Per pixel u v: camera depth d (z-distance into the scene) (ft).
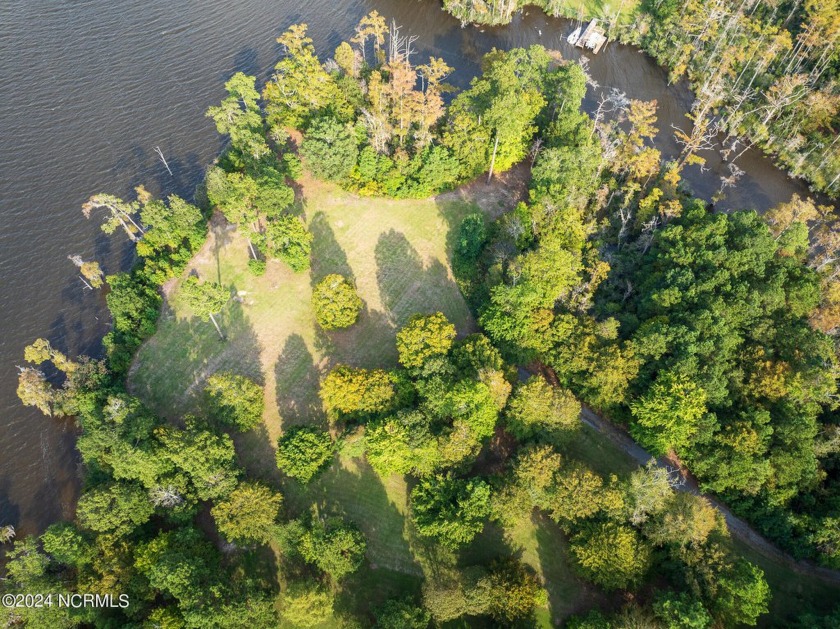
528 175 404.36
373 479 280.31
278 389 305.32
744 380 280.51
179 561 231.50
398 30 532.32
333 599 243.81
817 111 419.33
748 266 301.22
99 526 238.68
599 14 545.44
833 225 386.11
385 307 335.88
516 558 259.60
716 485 264.72
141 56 490.49
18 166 411.75
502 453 288.92
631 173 370.73
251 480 266.36
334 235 363.76
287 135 383.24
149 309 319.06
